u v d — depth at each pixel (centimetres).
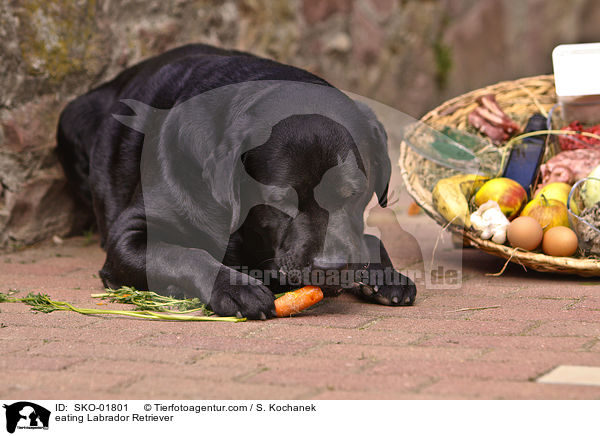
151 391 313
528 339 380
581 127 633
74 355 363
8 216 660
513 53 1246
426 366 338
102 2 740
